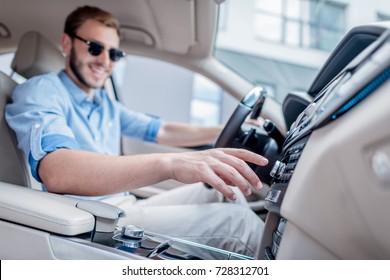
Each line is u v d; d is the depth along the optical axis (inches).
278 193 18.9
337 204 14.4
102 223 22.4
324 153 14.4
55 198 24.3
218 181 20.6
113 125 51.9
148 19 55.6
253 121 40.9
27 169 34.9
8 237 21.7
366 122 13.2
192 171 21.6
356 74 14.2
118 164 24.4
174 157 23.4
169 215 31.2
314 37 64.8
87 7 50.5
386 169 12.8
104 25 50.2
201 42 57.4
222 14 54.1
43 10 55.9
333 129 14.8
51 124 30.1
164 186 61.4
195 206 32.4
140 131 62.1
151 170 23.2
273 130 33.4
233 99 61.5
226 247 29.2
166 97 130.4
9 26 60.4
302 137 19.0
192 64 61.1
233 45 65.9
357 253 15.0
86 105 47.3
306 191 15.1
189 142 60.6
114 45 51.5
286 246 16.4
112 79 77.6
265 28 81.9
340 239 14.9
